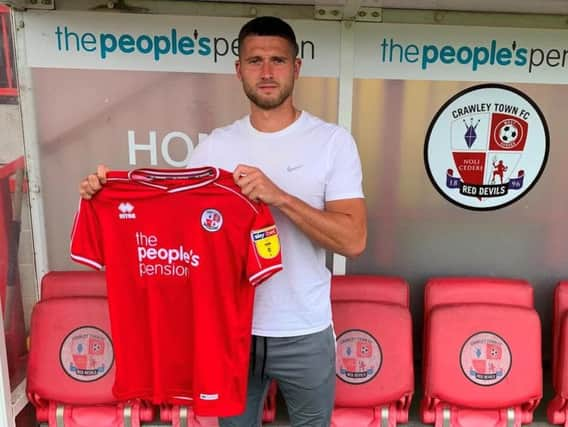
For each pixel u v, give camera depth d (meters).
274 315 1.48
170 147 2.20
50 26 2.06
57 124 2.15
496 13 2.09
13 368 2.13
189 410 1.98
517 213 2.31
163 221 1.40
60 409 1.98
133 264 1.45
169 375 1.53
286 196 1.30
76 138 2.17
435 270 2.36
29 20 2.05
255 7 2.06
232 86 2.15
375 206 2.30
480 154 2.25
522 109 2.20
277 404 2.21
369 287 2.06
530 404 1.97
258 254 1.33
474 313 1.98
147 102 2.15
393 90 2.16
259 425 1.68
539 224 2.32
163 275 1.45
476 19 2.10
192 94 2.15
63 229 2.25
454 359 1.96
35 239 2.24
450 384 1.95
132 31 2.08
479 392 1.95
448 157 2.25
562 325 1.98
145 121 2.17
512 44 2.13
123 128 2.18
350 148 1.47
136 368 1.53
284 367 1.52
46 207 2.22
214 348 1.44
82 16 2.05
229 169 1.47
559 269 2.37
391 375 1.95
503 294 2.05
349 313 1.98
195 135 2.19
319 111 2.16
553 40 2.13
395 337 1.96
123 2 2.05
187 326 1.49
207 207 1.36
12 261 2.14
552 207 2.31
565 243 2.34
